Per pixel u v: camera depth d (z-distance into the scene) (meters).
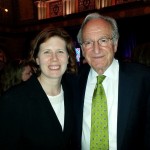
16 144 1.72
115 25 2.02
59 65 1.79
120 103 1.89
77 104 2.06
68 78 2.19
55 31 1.77
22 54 13.54
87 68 2.24
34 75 1.88
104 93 1.98
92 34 1.93
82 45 2.05
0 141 1.69
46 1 13.14
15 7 13.73
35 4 12.99
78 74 2.19
